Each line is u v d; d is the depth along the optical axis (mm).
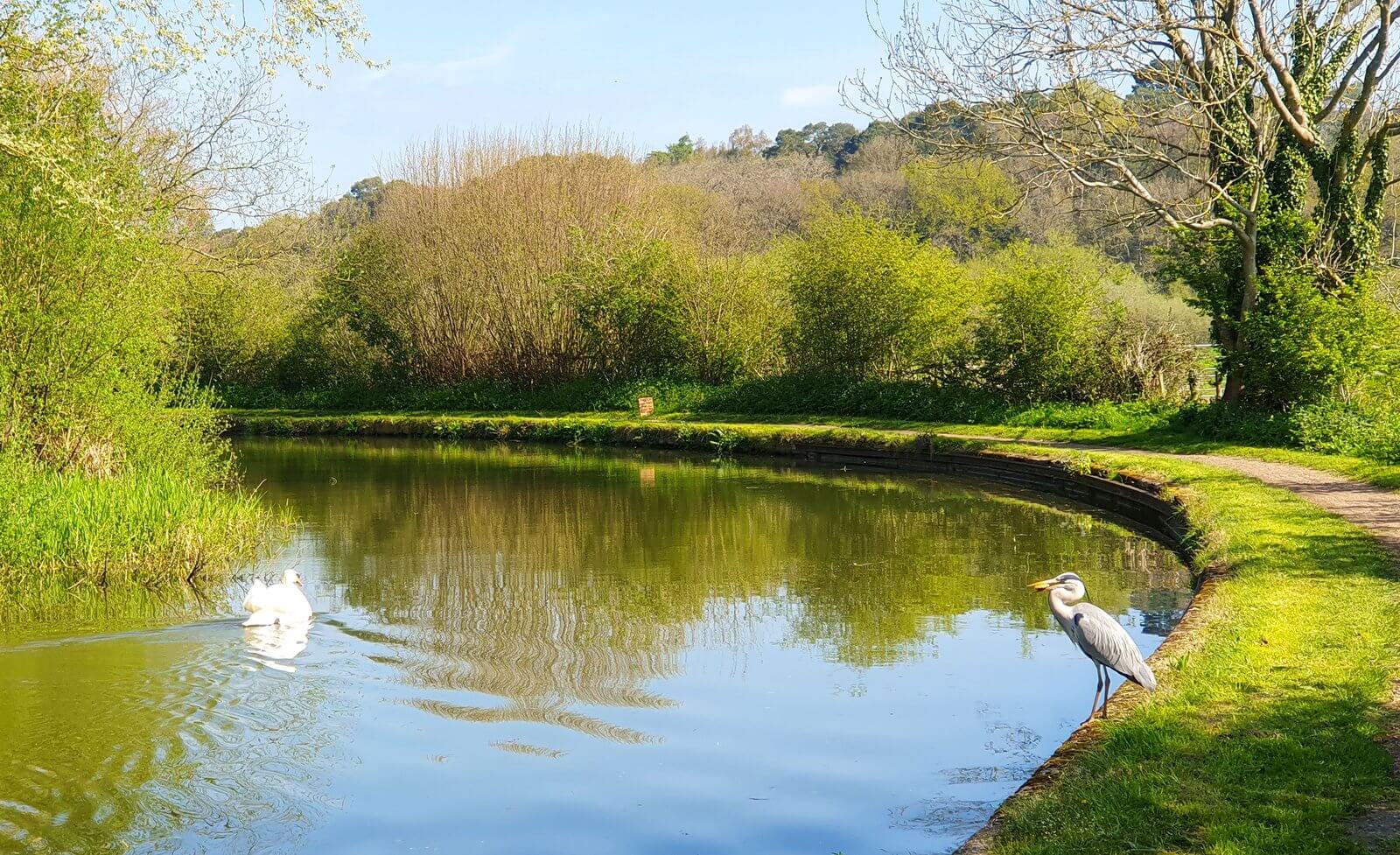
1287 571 11859
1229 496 17266
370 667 11500
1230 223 23906
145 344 18625
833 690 10844
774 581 15773
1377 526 14172
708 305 38844
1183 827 6027
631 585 15609
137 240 17984
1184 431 25953
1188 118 23844
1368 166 33281
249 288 48375
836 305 34625
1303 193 25500
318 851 7465
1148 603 13852
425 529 20234
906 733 9609
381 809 8102
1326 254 24797
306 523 20875
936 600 14492
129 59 16359
